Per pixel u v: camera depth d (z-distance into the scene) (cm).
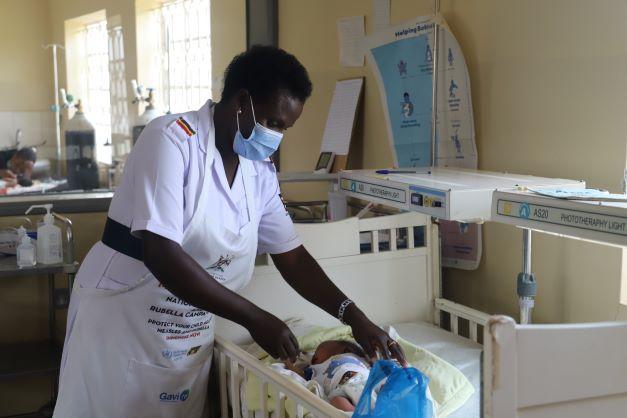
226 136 158
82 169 402
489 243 231
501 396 96
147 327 167
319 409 135
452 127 237
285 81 149
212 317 179
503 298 227
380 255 228
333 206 275
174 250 146
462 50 233
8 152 409
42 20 451
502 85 220
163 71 423
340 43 297
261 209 174
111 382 169
